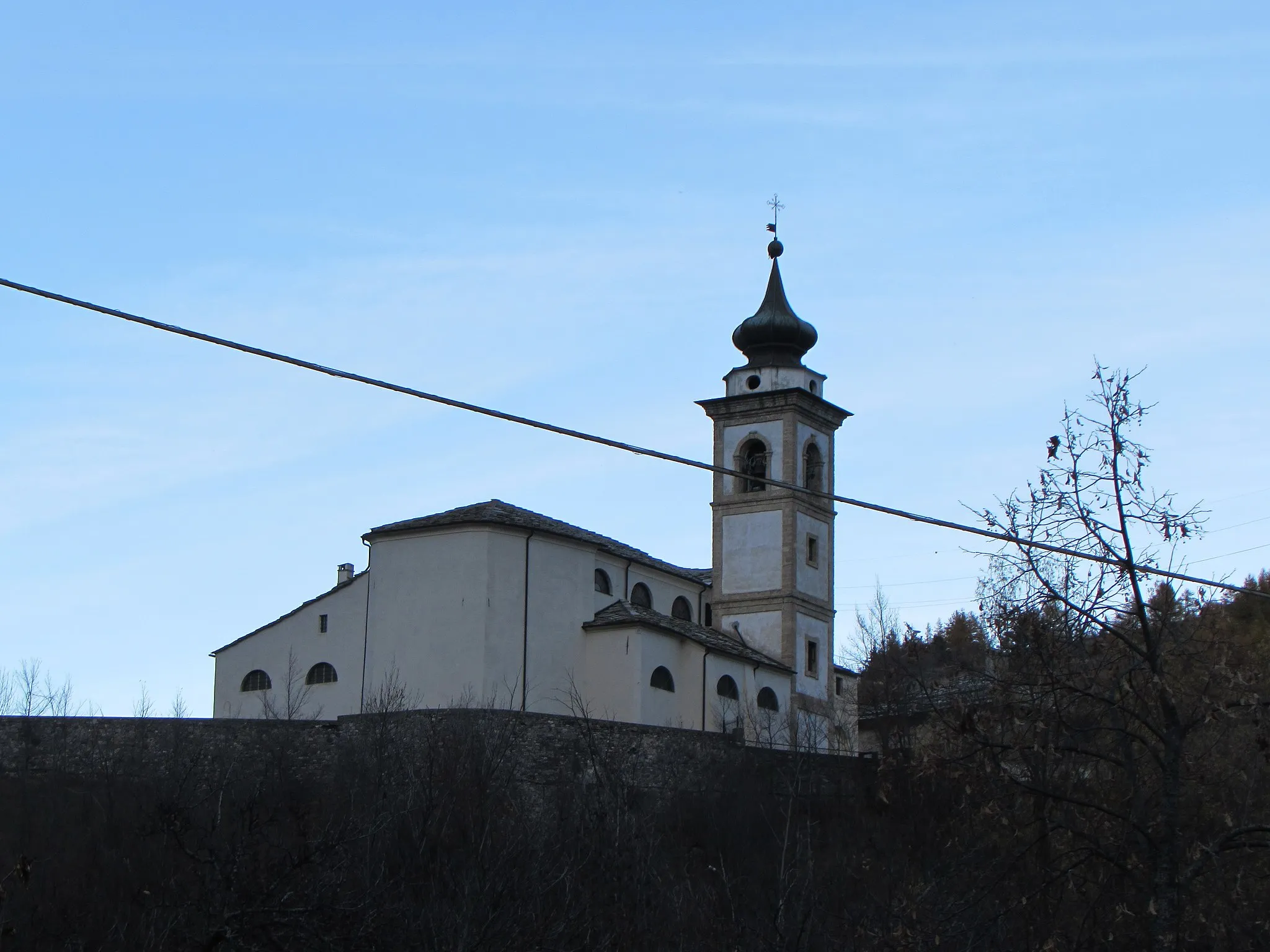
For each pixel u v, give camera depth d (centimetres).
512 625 7412
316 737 6369
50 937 3953
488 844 4078
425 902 3844
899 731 5650
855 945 3541
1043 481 3173
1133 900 3192
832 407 9419
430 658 7369
